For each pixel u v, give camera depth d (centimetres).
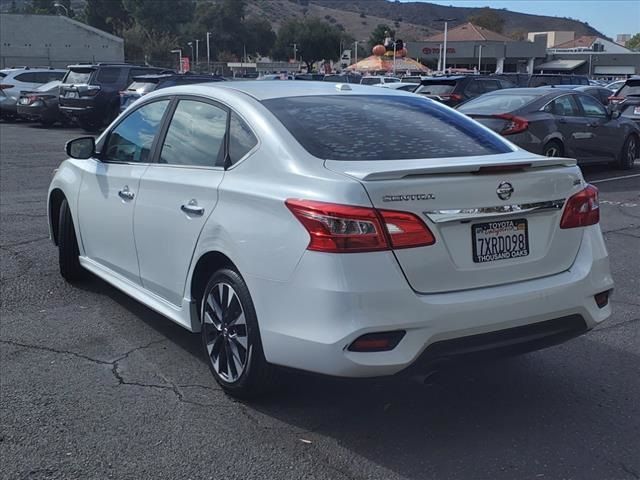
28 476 340
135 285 516
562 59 7569
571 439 378
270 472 345
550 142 1231
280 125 412
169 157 480
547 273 390
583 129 1282
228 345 412
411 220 348
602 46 8825
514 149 452
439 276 355
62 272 635
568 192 399
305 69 8738
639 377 457
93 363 471
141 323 546
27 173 1322
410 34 18250
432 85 2020
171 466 349
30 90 2445
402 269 346
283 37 10712
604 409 413
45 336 518
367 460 356
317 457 358
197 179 437
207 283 431
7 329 530
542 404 419
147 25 10206
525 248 382
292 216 360
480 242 367
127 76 2186
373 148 405
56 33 6400
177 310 458
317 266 345
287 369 366
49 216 657
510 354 381
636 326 548
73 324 543
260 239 374
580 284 394
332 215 343
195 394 427
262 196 381
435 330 348
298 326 353
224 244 400
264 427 388
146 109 531
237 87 470
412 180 351
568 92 1291
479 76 2034
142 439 375
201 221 422
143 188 488
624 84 1823
